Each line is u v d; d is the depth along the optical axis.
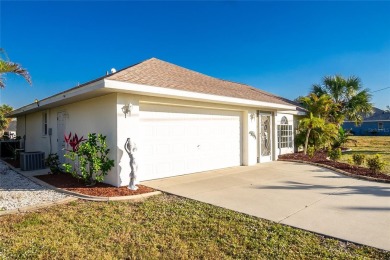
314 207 5.57
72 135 9.52
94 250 3.66
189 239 4.03
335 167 10.85
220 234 4.21
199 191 6.97
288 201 6.05
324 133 16.14
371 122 45.41
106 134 7.60
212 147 10.50
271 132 13.49
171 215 5.09
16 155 14.00
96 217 4.96
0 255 3.46
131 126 7.54
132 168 6.97
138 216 5.02
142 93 7.38
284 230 4.35
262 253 3.58
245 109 11.88
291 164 12.18
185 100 9.17
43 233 4.20
